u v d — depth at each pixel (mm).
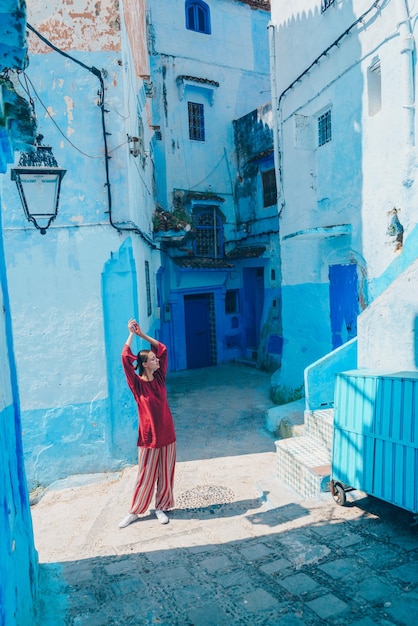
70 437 6992
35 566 3439
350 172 7613
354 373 4340
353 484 4305
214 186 15148
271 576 3428
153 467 4973
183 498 5586
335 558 3572
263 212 14336
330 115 8305
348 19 7336
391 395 3947
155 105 13945
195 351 15773
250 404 10562
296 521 4328
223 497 5527
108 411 7082
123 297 7090
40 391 6898
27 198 5738
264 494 5316
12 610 2436
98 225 6965
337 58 7770
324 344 8852
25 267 6801
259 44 15906
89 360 7016
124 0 7379
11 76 2742
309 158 9039
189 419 9641
